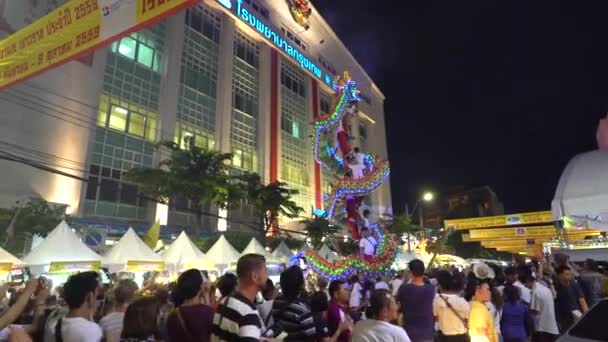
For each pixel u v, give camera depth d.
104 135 28.62
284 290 4.33
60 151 25.39
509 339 6.35
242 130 42.34
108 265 13.77
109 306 5.07
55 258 12.40
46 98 25.06
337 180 13.79
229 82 40.94
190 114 36.16
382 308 4.02
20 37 8.16
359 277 12.48
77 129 26.62
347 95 15.15
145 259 14.54
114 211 27.91
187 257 16.14
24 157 23.50
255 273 3.38
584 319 5.25
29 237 18.70
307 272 18.30
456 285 5.67
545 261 12.04
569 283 7.71
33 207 19.89
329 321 5.53
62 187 25.19
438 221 92.12
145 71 32.66
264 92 45.72
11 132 23.11
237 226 36.06
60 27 7.46
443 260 37.56
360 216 14.12
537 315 7.21
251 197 29.73
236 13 42.94
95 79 28.28
